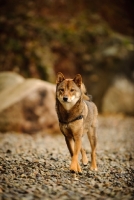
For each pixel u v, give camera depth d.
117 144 22.00
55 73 40.91
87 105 13.81
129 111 36.94
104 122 31.86
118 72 38.69
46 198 8.84
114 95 37.22
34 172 11.62
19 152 16.25
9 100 24.20
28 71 39.84
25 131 23.55
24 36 42.78
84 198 9.05
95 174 12.49
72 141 13.28
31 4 47.28
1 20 43.84
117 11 53.34
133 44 43.00
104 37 45.91
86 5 50.69
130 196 9.47
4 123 23.30
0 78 30.53
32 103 23.61
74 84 12.83
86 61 42.12
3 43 41.69
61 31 45.00
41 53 41.38
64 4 48.84
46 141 21.64
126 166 14.55
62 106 12.65
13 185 9.93
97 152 18.30
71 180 11.16
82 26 46.75
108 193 9.72
